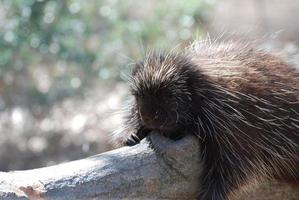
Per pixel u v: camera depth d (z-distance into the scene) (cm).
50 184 770
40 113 2044
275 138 942
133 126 968
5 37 1900
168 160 843
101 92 2089
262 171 938
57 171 791
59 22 1961
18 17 1912
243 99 919
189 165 861
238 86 921
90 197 783
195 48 1002
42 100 2027
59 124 2028
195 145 868
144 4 2345
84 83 2056
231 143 907
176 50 977
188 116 905
